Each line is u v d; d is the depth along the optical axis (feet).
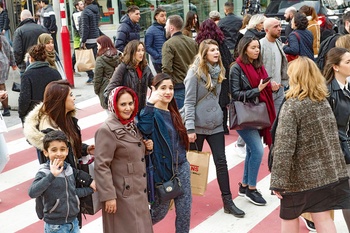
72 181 18.45
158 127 20.38
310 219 23.31
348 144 20.29
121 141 18.95
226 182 25.53
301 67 18.65
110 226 19.26
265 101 25.41
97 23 53.47
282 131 18.56
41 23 57.36
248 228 24.43
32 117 19.29
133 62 26.86
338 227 24.23
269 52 29.30
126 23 41.27
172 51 32.07
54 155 17.89
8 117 43.60
